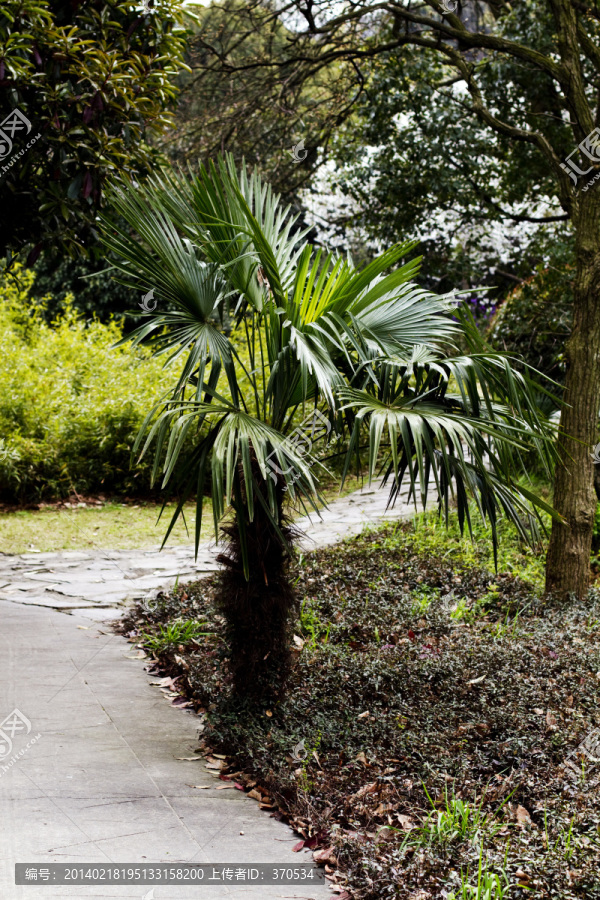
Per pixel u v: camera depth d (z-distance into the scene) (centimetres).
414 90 1023
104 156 505
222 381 1062
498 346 993
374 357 389
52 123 479
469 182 1084
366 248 1243
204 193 375
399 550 748
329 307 382
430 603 610
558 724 393
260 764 354
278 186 1097
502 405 412
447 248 1170
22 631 549
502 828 304
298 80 998
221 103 1095
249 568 386
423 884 269
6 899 244
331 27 889
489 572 677
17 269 1236
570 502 615
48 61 484
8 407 1007
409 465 332
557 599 611
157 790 333
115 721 405
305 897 266
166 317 366
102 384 1093
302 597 620
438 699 435
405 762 364
